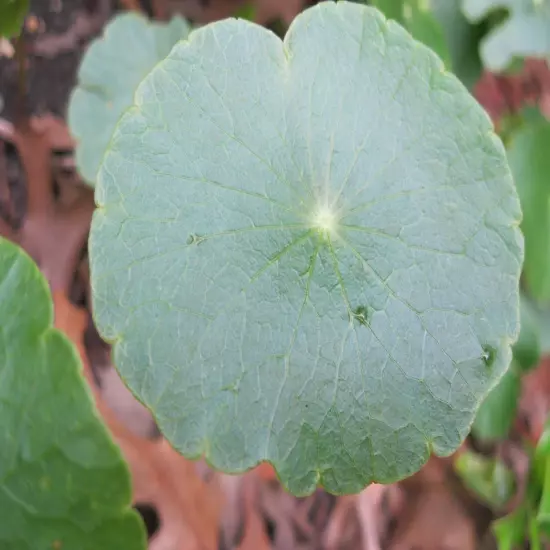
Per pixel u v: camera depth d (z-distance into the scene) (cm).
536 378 27
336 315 16
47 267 22
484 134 17
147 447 21
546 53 24
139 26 23
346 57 17
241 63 16
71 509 14
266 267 16
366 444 16
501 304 17
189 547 21
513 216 17
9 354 15
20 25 20
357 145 17
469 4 23
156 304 15
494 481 25
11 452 14
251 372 16
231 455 16
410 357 17
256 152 16
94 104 22
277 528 23
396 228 17
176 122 16
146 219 16
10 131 22
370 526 24
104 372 22
